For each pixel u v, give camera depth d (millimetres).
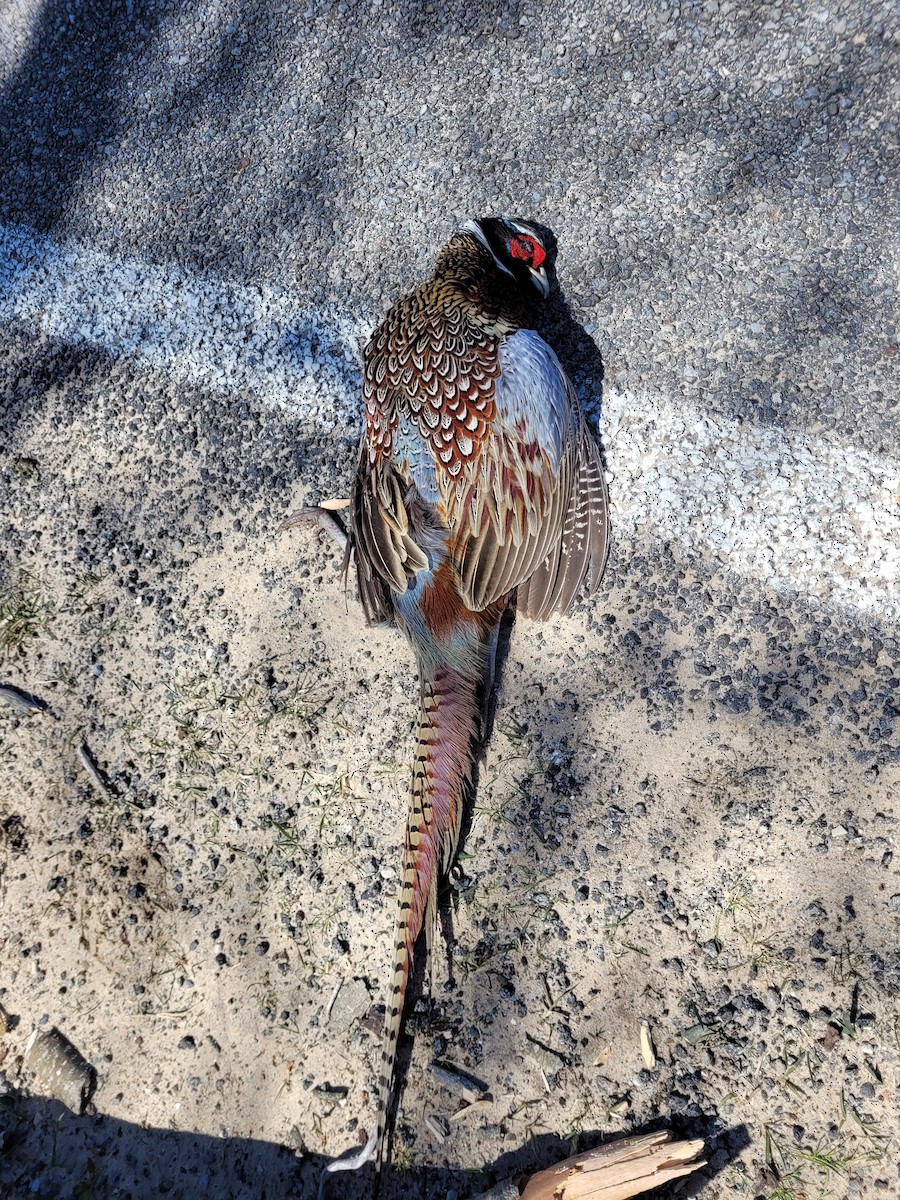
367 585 879
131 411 1045
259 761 905
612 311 953
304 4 1108
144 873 882
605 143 985
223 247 1071
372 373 885
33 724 952
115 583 991
